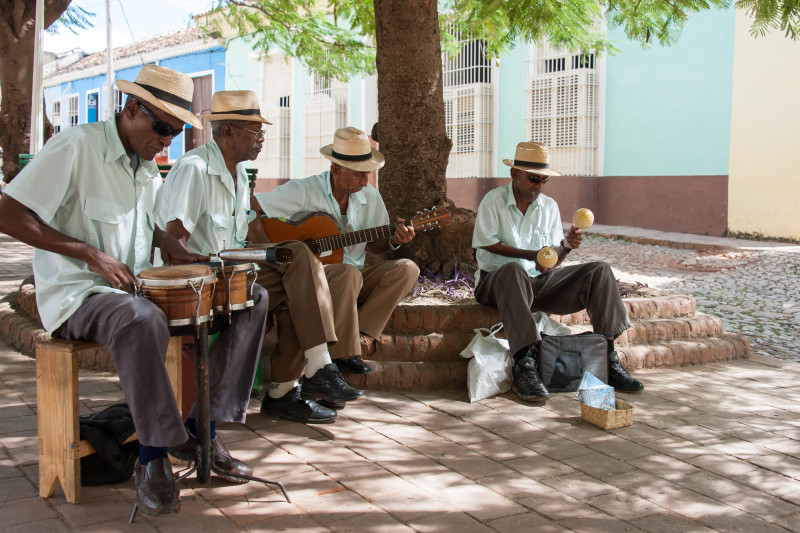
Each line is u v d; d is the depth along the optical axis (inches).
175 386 138.0
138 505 115.5
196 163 155.9
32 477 132.3
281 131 802.2
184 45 898.1
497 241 201.8
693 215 516.1
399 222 187.8
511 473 139.9
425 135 241.6
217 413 131.6
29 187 115.6
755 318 287.4
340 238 191.9
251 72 828.6
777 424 169.3
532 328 183.6
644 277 375.9
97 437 125.0
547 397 180.9
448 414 173.6
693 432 163.8
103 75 1096.2
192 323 116.5
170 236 136.0
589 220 195.6
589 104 566.6
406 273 183.3
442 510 123.4
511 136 620.1
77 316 117.1
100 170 122.2
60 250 116.6
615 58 555.2
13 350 212.2
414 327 201.3
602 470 142.3
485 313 203.8
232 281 122.3
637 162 548.4
